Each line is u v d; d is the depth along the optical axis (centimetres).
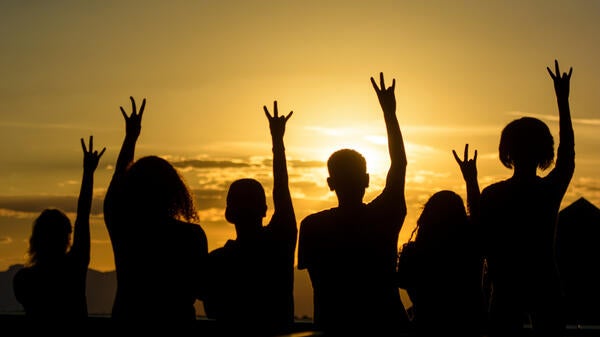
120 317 560
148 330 554
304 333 437
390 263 575
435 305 589
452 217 597
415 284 595
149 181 562
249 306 587
